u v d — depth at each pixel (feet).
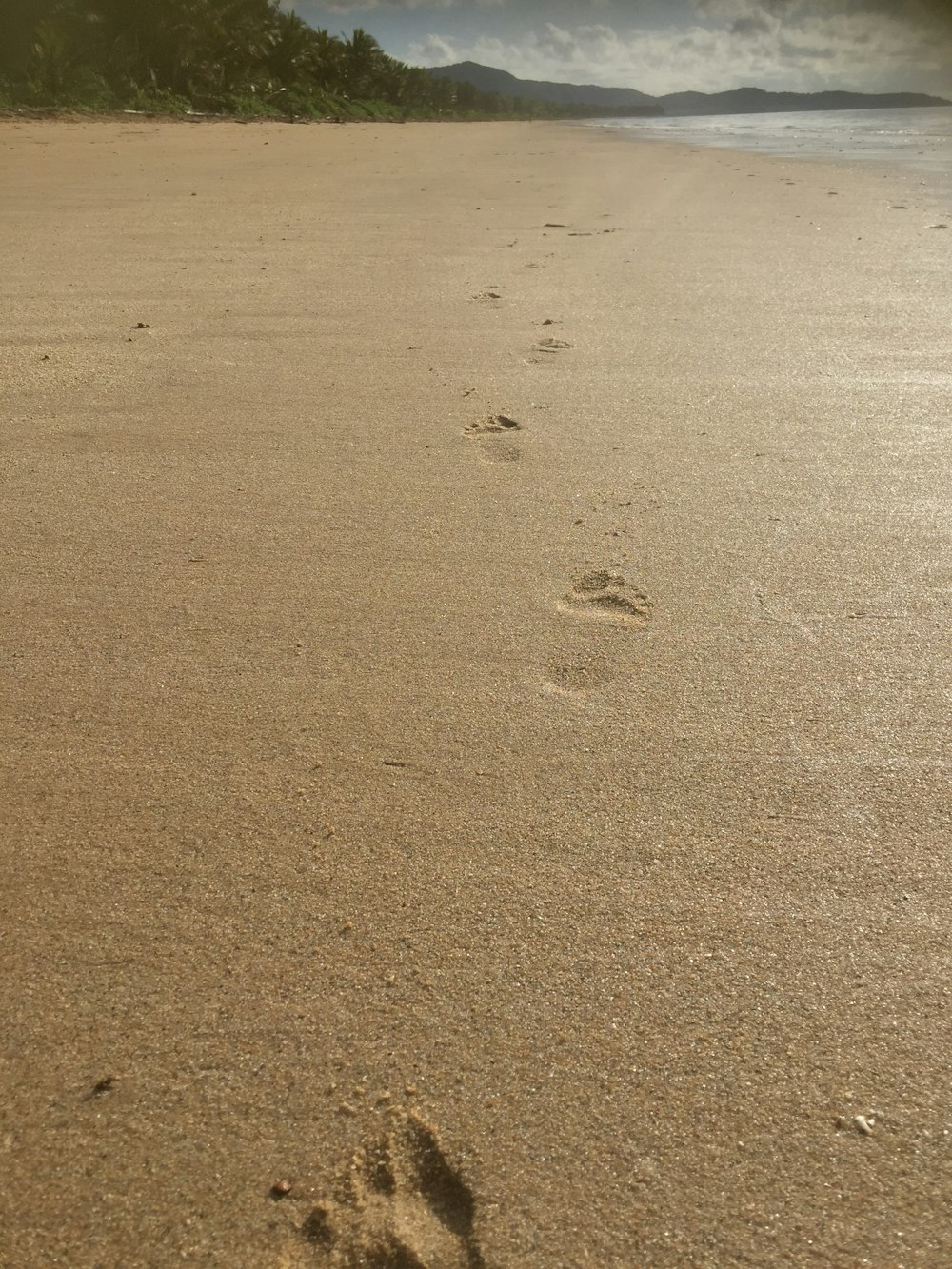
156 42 82.02
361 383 10.55
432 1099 3.36
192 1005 3.69
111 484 8.07
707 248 18.86
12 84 67.41
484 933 3.97
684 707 5.28
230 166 37.91
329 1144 3.23
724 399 9.96
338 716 5.28
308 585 6.53
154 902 4.14
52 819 4.59
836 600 6.23
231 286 15.16
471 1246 2.96
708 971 3.78
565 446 8.79
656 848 4.36
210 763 4.94
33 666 5.70
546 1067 3.44
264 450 8.75
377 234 20.47
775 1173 3.12
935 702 5.25
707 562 6.73
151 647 5.88
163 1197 3.09
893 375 10.60
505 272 16.33
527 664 5.69
